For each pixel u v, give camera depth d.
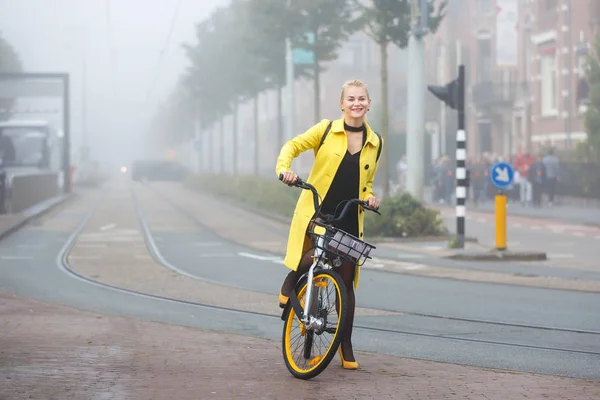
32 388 7.02
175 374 7.64
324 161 7.51
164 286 14.85
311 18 34.75
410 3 26.17
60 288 14.62
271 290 14.43
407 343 9.84
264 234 25.77
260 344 9.34
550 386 7.32
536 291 14.26
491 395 6.95
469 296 13.71
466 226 29.19
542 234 25.69
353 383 7.33
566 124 47.25
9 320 10.88
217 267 17.69
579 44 45.72
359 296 13.73
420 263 18.22
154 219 32.41
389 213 24.47
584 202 39.12
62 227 28.19
